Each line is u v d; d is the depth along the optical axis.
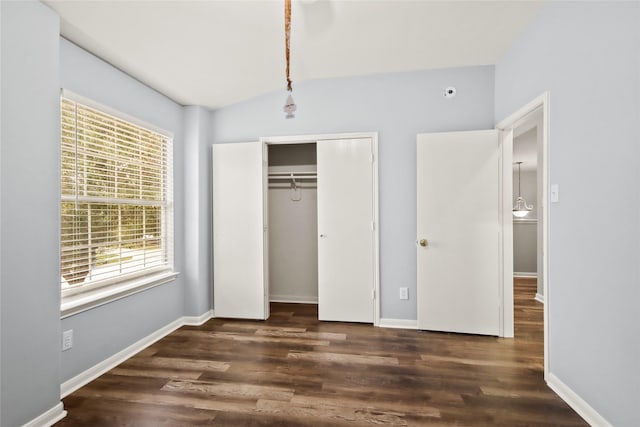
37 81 1.71
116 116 2.45
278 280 4.27
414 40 2.62
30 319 1.67
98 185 2.32
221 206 3.47
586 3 1.73
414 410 1.85
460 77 3.07
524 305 3.95
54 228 1.81
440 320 3.02
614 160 1.54
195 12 2.06
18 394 1.61
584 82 1.75
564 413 1.81
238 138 3.50
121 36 2.10
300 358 2.51
